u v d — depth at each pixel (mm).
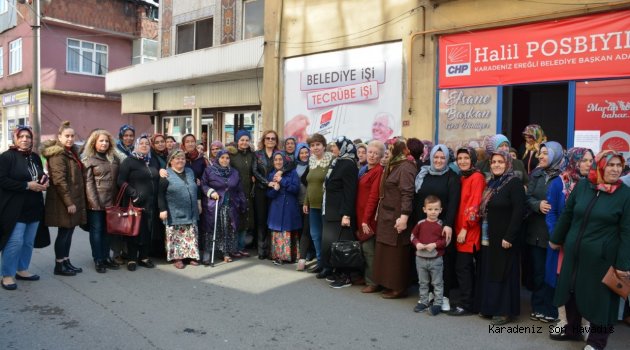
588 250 3797
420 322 4641
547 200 4480
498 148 4996
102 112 23156
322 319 4684
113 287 5652
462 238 4797
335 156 6309
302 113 9945
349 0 9086
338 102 9336
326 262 5906
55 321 4520
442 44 7867
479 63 7500
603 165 3783
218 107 15031
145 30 23938
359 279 5992
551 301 4613
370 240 5594
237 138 7496
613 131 6414
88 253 7469
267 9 10453
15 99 23141
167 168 6641
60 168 5785
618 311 3893
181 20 16188
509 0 7117
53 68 21531
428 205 4871
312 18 9695
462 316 4824
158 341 4086
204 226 6895
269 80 10469
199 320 4602
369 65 8812
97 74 23000
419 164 5750
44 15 20812
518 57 7133
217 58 13125
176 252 6637
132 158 6469
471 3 7496
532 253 4750
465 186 4844
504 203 4539
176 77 14539
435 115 7965
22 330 4285
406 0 8250
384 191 5340
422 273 4934
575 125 6703
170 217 6551
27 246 5766
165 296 5336
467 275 4852
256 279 6105
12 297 5211
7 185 5281
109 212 6105
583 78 6586
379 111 8703
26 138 5500
